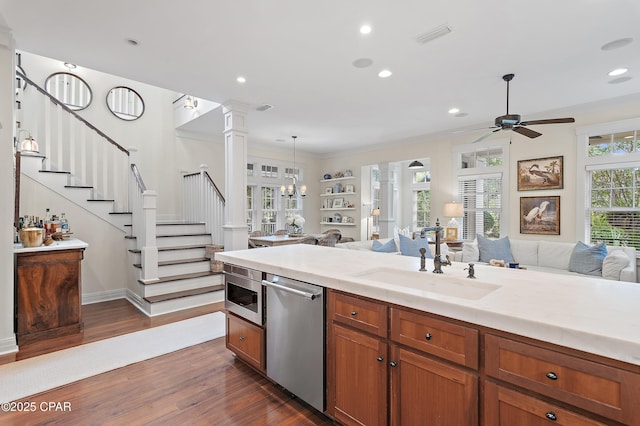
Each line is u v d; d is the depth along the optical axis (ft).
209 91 13.84
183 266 15.11
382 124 19.51
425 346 4.78
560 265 15.34
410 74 12.00
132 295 14.71
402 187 31.58
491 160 19.75
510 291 5.00
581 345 3.39
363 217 27.55
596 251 13.79
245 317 8.39
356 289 5.65
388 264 7.55
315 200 30.50
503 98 14.75
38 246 10.52
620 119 15.10
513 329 3.85
